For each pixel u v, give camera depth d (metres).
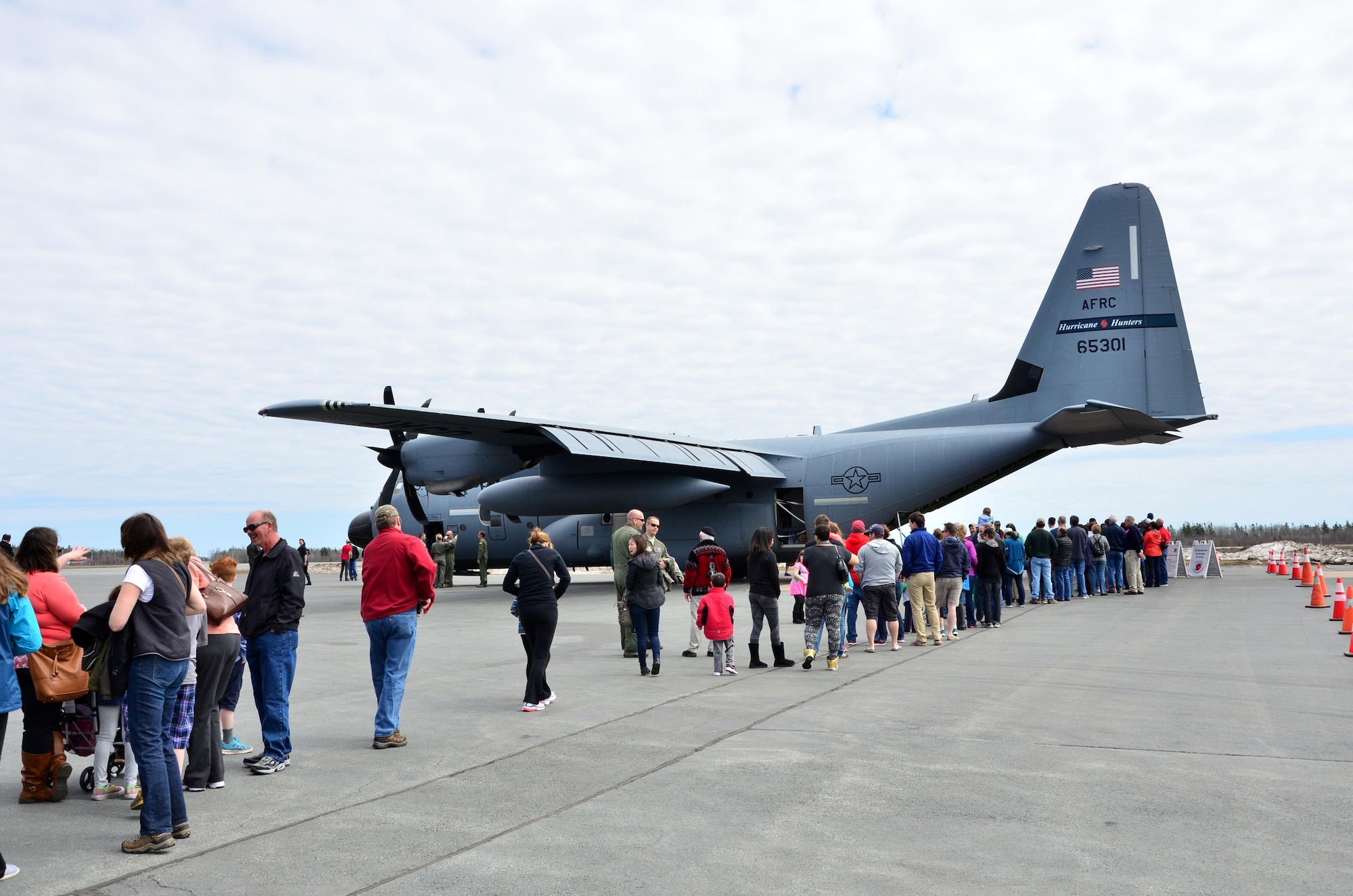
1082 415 20.59
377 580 7.17
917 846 4.72
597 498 23.67
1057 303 22.97
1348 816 5.14
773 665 11.08
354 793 5.82
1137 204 22.33
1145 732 7.23
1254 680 9.62
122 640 4.93
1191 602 19.33
